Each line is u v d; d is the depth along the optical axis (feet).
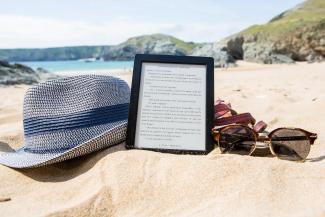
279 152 1.49
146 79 1.64
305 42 32.12
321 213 1.02
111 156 1.45
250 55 30.58
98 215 1.15
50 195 1.30
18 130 2.23
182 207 1.16
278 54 29.99
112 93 1.59
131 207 1.18
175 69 1.66
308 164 1.39
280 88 4.58
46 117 1.53
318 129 2.09
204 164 1.34
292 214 1.04
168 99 1.62
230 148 1.53
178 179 1.28
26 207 1.22
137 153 1.45
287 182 1.23
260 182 1.22
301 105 2.85
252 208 1.09
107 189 1.25
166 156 1.44
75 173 1.45
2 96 4.69
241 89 4.48
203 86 1.64
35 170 1.49
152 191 1.24
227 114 1.75
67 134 1.51
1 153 1.71
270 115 2.55
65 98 1.55
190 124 1.59
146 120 1.59
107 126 1.55
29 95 1.57
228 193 1.19
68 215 1.14
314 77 6.61
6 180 1.42
